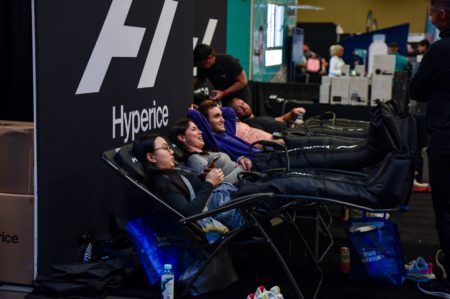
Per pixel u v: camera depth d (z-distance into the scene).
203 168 3.65
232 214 3.29
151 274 3.20
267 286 3.39
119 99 3.80
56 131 3.16
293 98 7.84
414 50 14.99
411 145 3.15
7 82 3.97
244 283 3.44
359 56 13.02
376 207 2.99
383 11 21.69
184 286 3.20
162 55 4.47
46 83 3.05
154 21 4.28
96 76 3.50
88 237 3.46
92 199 3.54
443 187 3.23
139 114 4.11
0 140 3.15
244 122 5.57
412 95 3.39
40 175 3.06
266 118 5.70
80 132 3.38
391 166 3.01
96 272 3.15
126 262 3.33
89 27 3.40
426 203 5.91
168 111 4.64
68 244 3.33
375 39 12.84
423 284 3.42
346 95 7.54
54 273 3.16
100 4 3.50
